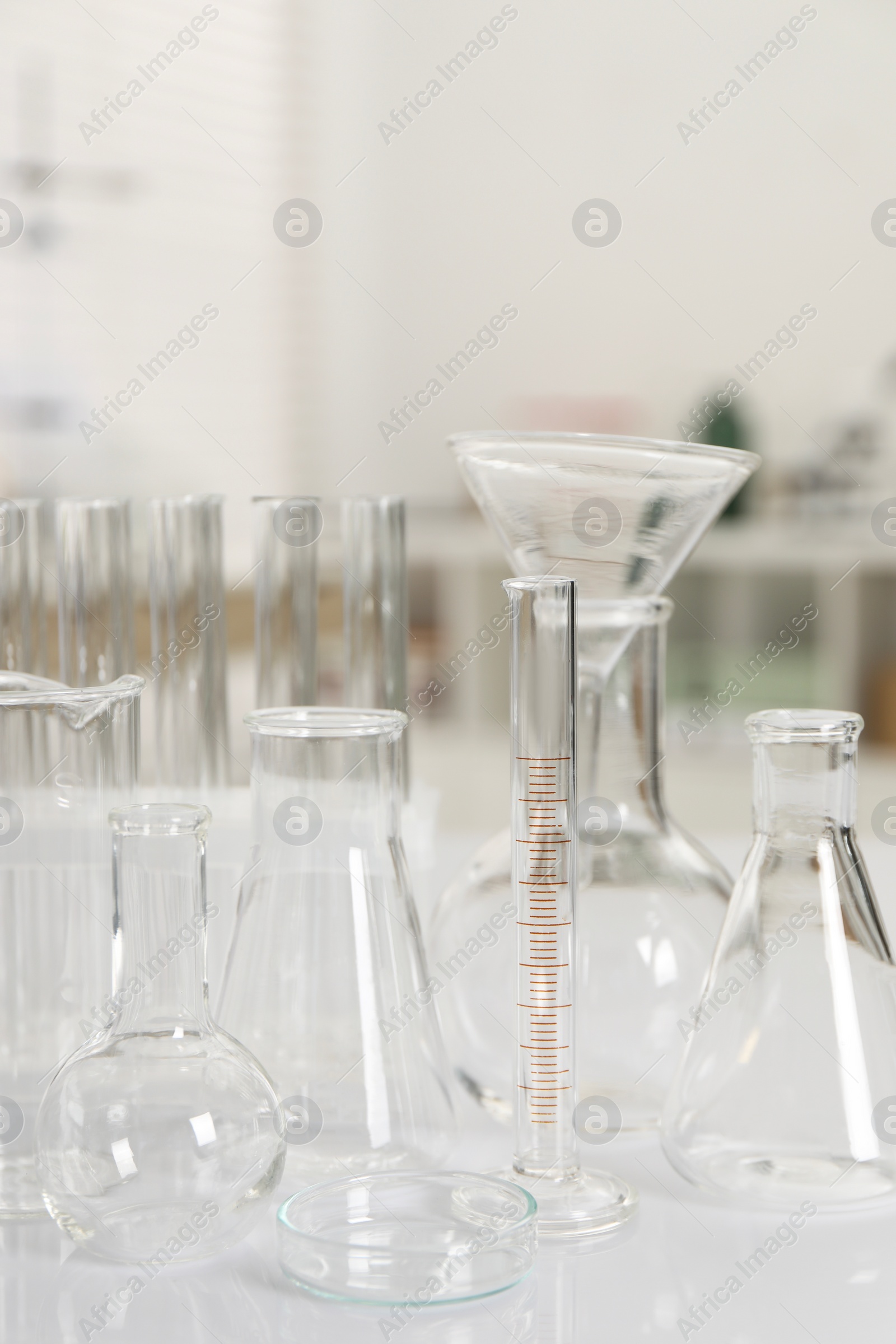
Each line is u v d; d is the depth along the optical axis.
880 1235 0.55
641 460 0.61
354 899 0.58
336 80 2.87
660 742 0.69
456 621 2.63
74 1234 0.52
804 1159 0.55
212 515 0.76
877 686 2.48
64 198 2.65
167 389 2.76
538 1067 0.58
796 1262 0.53
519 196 2.85
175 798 0.77
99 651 0.72
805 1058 0.56
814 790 0.58
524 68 2.82
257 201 2.84
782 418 2.74
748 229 2.74
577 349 2.85
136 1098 0.51
